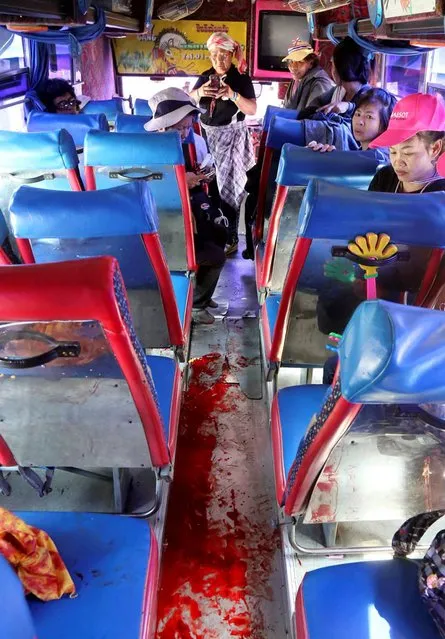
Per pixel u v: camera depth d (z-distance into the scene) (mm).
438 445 1164
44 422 1455
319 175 2453
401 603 1139
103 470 2109
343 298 1944
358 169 2443
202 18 8297
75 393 1355
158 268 1995
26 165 2678
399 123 2029
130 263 1970
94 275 1095
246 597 1787
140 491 2061
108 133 2689
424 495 1330
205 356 3215
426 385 946
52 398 1370
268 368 2305
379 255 1712
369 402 1015
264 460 2389
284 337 2127
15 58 4648
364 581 1185
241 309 3844
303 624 1126
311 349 2174
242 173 4844
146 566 1256
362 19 3602
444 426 1092
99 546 1295
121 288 1162
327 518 1441
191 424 2617
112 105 5410
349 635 1083
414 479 1280
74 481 2141
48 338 1186
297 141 3371
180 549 1952
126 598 1178
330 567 1229
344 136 3404
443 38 2662
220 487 2236
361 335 946
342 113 3645
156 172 2748
